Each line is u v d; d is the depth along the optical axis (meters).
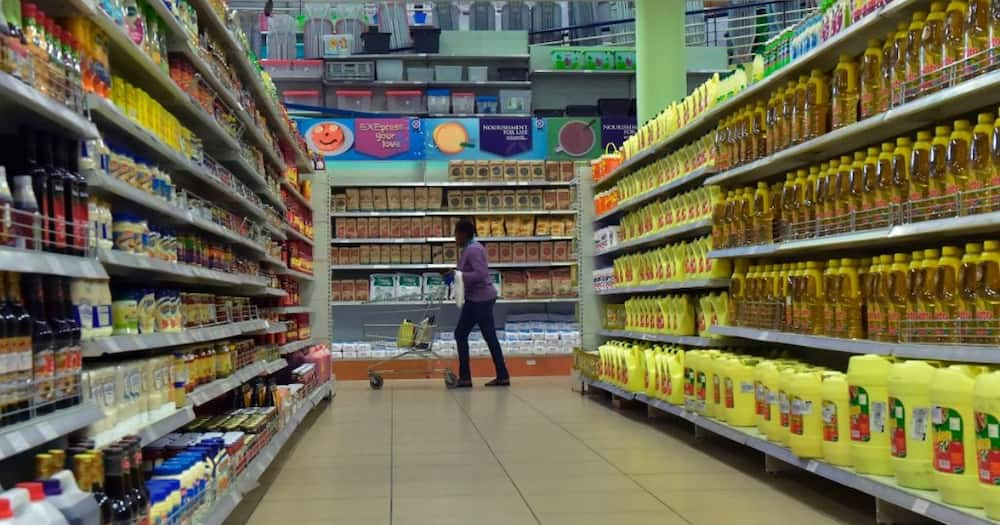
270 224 5.46
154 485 2.43
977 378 2.49
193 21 3.60
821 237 3.79
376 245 9.86
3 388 1.74
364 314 10.20
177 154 3.16
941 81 3.00
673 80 8.41
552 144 10.67
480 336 9.94
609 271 7.54
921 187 3.16
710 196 5.18
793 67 4.02
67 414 1.99
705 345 5.20
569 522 3.26
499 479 4.09
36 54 1.97
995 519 2.40
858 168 3.57
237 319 4.33
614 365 6.64
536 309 10.52
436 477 4.16
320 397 6.62
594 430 5.59
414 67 14.35
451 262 9.90
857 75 3.70
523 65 14.41
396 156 10.26
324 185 8.16
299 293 7.61
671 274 5.90
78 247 2.16
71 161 2.25
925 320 3.08
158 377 2.77
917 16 3.16
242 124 4.61
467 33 14.29
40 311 1.96
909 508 2.75
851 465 3.25
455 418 6.23
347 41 14.02
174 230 3.44
